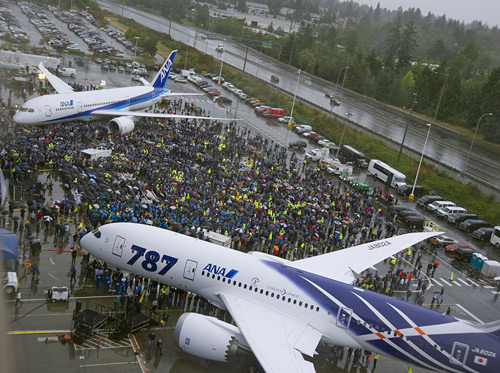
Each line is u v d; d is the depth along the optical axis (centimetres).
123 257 4331
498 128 14212
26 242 4956
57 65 12644
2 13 17475
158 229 4412
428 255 6875
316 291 3812
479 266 6625
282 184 7856
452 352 3500
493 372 3441
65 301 4216
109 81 13275
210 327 3594
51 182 6275
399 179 9519
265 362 3189
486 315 5497
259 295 3906
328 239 6334
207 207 6366
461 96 16162
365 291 3822
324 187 8300
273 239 6053
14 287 4100
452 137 14138
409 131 14012
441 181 10244
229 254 4128
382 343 3659
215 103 13538
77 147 7531
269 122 12775
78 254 4991
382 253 4750
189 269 4116
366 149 11731
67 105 8462
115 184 6381
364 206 7925
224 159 8656
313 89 17638
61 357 3538
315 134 11844
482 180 10675
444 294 5838
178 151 8319
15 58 10594
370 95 18325
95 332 3862
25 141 7225
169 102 12119
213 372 3653
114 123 8731
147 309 4291
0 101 8912
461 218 8294
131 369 3538
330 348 4244
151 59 17162
